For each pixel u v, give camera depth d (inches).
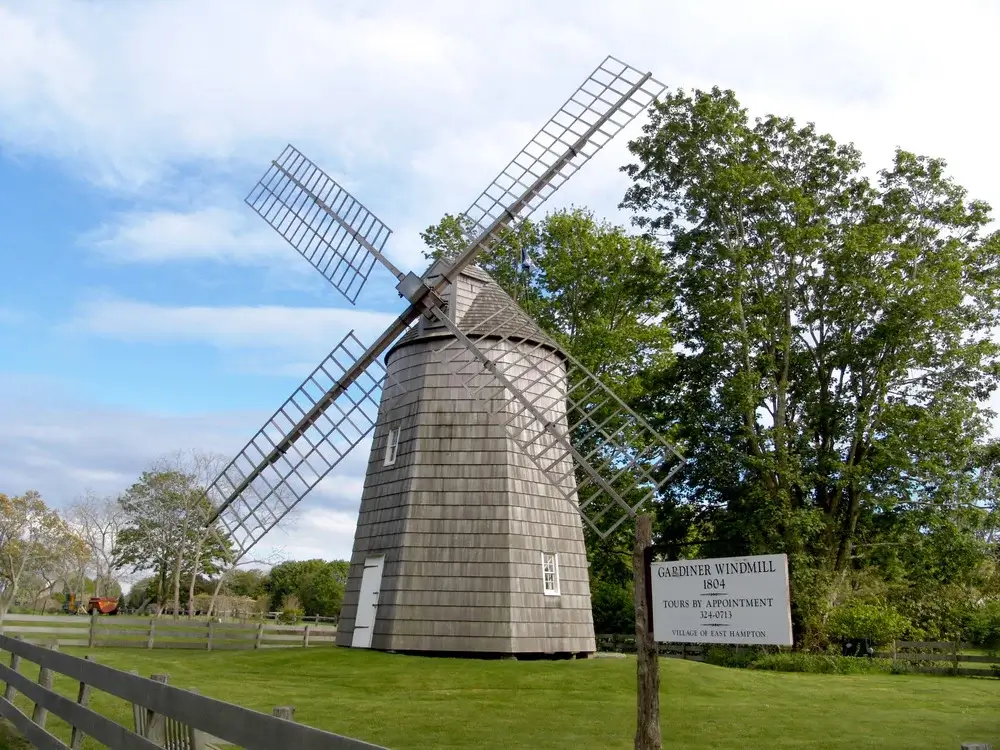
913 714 685.9
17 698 602.5
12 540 2546.8
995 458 1382.9
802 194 1445.6
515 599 895.7
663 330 1659.7
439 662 839.1
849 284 1376.7
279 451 1000.9
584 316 1690.5
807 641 1258.0
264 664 843.4
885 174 1473.9
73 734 349.4
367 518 997.2
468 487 932.6
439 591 903.1
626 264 1636.3
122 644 1091.3
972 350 1343.5
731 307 1346.0
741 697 751.7
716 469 1374.3
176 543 2374.5
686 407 1403.8
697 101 1425.9
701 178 1421.0
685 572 346.3
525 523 928.9
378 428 1034.1
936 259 1405.0
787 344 1392.7
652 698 387.2
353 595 979.9
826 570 1336.1
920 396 1398.9
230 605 2691.9
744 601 323.0
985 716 680.4
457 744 529.0
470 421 951.0
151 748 264.7
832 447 1429.6
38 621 1079.0
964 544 1337.4
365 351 999.0
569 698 698.8
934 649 1256.2
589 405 1048.2
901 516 1349.7
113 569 2672.2
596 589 1749.5
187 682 729.0
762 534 1358.3
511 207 964.6
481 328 978.7
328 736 180.2
